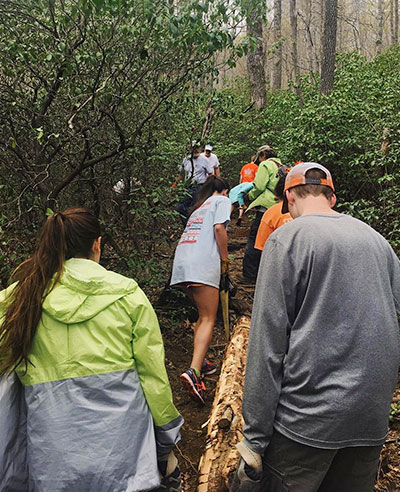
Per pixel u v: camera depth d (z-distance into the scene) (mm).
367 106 6699
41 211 3865
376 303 1582
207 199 3789
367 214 5352
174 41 3547
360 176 6293
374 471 1655
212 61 4227
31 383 1635
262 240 4090
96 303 1671
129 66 4125
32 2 3471
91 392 1613
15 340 1636
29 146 4012
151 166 4562
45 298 1671
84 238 1810
